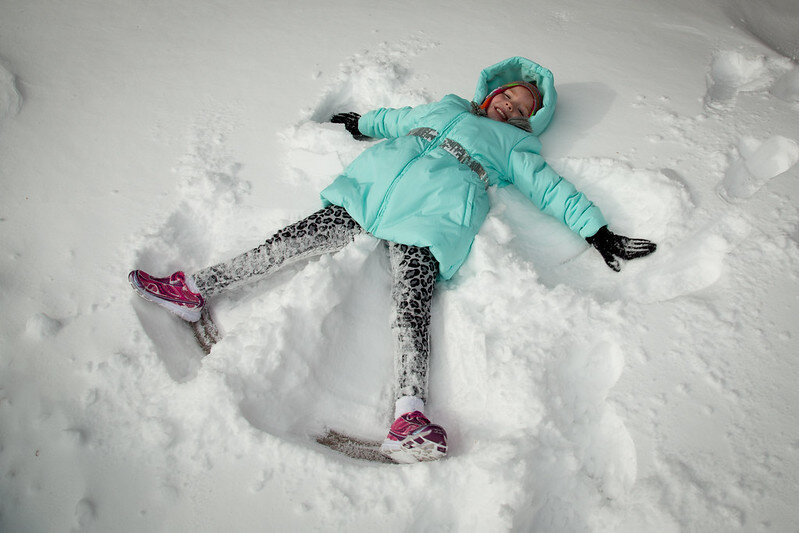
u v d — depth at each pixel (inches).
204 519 68.7
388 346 90.4
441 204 91.5
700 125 108.7
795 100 114.3
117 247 94.9
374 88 122.3
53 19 139.6
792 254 86.4
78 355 81.8
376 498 69.6
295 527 68.1
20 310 86.4
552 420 75.0
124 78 125.6
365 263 92.9
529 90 110.7
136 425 75.8
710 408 73.3
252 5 147.9
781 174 98.1
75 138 112.2
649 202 98.4
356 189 93.8
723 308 82.1
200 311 92.1
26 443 73.9
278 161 108.6
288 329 83.4
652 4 144.1
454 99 108.1
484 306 87.8
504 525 65.6
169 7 146.5
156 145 111.2
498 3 145.7
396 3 147.0
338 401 84.4
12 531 68.0
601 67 124.8
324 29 139.0
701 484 67.5
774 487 66.4
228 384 77.3
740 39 131.9
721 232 91.3
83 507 68.7
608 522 68.1
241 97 121.3
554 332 82.9
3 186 103.1
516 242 96.1
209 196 102.1
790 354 77.0
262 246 90.3
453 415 81.8
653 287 89.0
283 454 72.6
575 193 95.9
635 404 74.7
